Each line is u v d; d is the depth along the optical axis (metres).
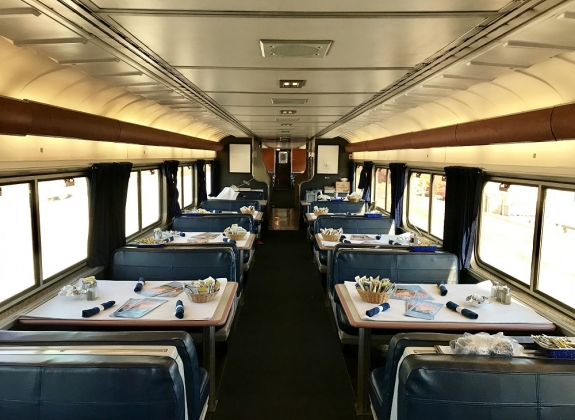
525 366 1.84
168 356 1.95
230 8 1.82
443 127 5.04
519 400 1.81
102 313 3.00
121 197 4.92
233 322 5.23
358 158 11.72
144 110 5.39
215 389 3.57
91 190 4.40
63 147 3.83
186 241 5.62
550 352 2.10
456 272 4.21
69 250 4.30
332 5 1.77
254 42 2.38
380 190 9.88
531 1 1.67
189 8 1.83
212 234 6.27
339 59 2.76
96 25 2.06
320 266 6.45
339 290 3.56
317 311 5.62
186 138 8.15
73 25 2.06
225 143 12.65
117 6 1.80
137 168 6.38
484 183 4.68
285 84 3.74
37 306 3.27
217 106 5.49
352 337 4.08
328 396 3.60
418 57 2.67
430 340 2.29
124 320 2.88
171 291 3.51
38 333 2.26
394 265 4.20
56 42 2.34
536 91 3.13
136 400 1.84
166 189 7.73
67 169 4.09
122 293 3.46
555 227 3.55
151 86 3.90
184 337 2.29
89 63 2.91
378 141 8.72
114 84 3.77
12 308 3.25
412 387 1.85
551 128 2.88
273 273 7.45
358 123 7.57
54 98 3.38
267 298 6.14
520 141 3.45
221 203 9.59
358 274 4.22
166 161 7.62
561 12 1.77
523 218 3.99
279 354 4.38
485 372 1.82
